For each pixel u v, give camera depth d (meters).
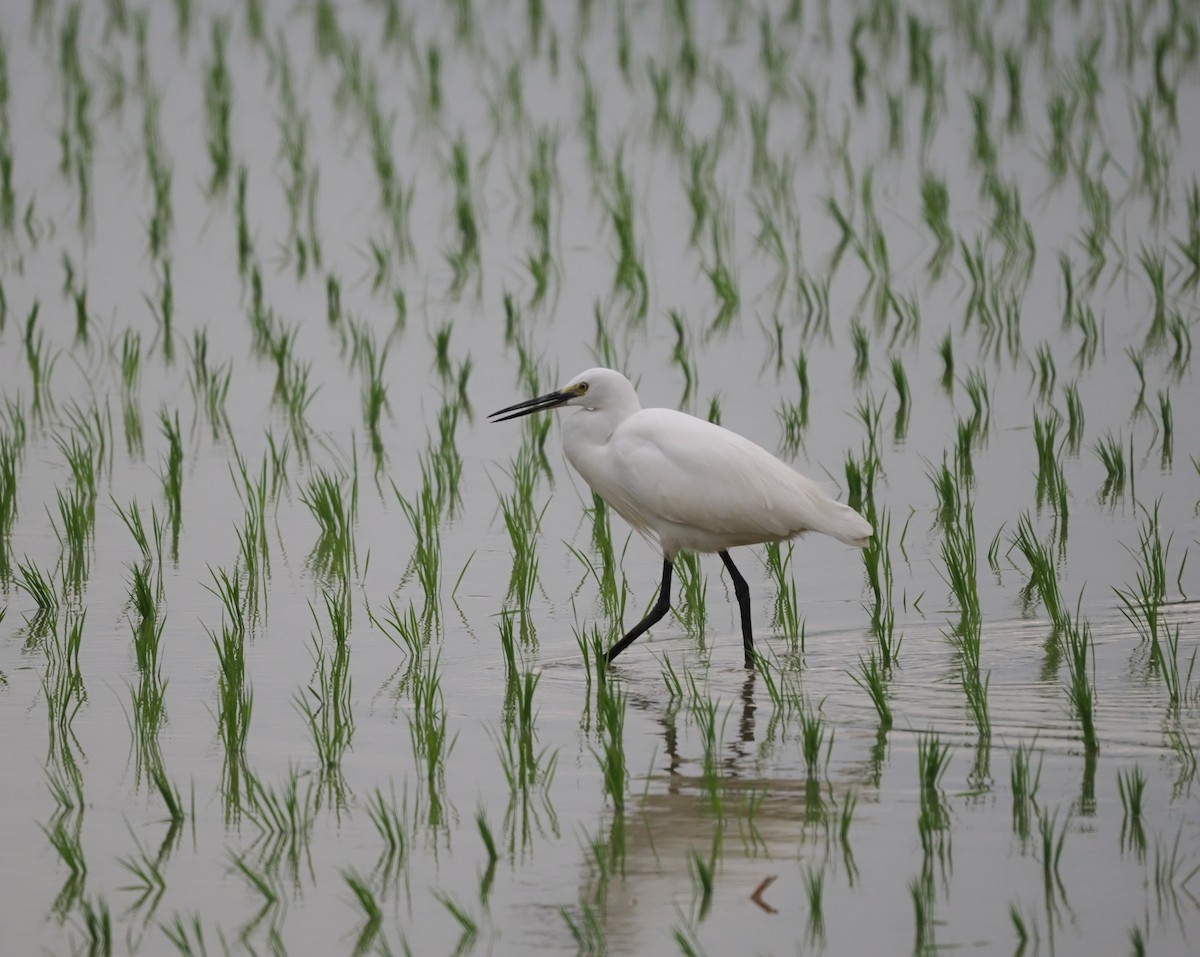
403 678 10.70
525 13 38.41
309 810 8.71
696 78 31.95
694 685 10.45
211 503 14.50
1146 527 13.24
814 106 28.39
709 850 8.11
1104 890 7.54
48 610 11.93
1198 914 7.30
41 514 14.23
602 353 18.55
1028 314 19.67
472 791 8.90
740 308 20.33
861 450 15.47
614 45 34.97
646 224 23.92
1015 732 9.39
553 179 25.94
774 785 8.84
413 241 23.52
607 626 11.74
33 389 17.70
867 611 11.89
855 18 35.72
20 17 38.84
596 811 8.60
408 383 17.88
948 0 38.16
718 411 15.41
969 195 24.73
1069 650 10.70
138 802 8.83
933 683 10.29
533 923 7.45
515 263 22.34
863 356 17.86
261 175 26.98
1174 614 11.36
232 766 9.29
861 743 9.36
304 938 7.36
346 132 29.17
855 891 7.62
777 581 12.72
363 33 36.53
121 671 10.80
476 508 14.39
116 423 16.70
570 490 14.95
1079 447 15.30
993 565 12.65
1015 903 7.46
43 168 27.48
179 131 29.66
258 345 19.25
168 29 37.50
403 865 8.04
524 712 9.53
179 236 23.95
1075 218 23.36
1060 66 31.81
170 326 19.88
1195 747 9.04
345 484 14.97
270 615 11.88
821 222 23.80
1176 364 17.53
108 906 7.69
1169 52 32.44
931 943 7.14
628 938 7.29
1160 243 22.03
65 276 22.12
